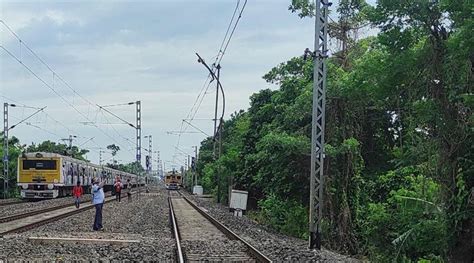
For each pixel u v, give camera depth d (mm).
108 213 35188
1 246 16578
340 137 27172
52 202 46938
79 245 17938
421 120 16781
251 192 50000
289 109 30250
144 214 35938
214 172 67562
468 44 14688
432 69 16375
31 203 45688
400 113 18984
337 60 30734
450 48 15164
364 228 24875
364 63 18547
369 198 26969
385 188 26703
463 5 15031
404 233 18453
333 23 30797
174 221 28391
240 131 52812
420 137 17578
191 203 52344
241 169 48500
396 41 16922
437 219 17453
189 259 15734
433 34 16344
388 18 16812
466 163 16094
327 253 18906
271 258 16391
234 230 26047
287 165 29375
